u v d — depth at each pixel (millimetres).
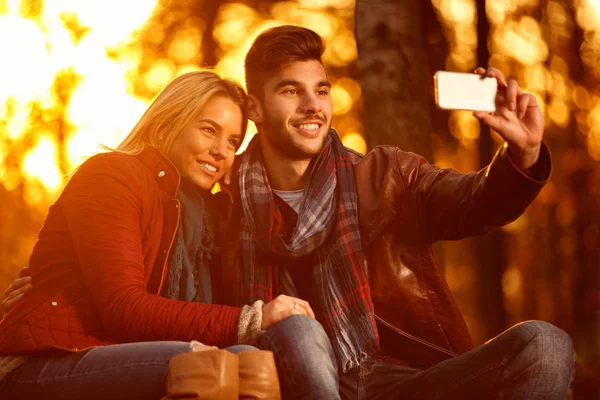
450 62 12516
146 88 13727
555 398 3240
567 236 18312
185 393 2965
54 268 3424
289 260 4008
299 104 4090
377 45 7355
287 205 4133
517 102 3371
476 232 3807
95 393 3117
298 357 3131
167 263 3625
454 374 3521
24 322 3273
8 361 3229
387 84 7293
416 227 3984
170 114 3842
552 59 15375
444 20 12000
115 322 3256
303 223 3982
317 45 4172
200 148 3850
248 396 3047
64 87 13945
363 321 3822
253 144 4219
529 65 15086
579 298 18406
